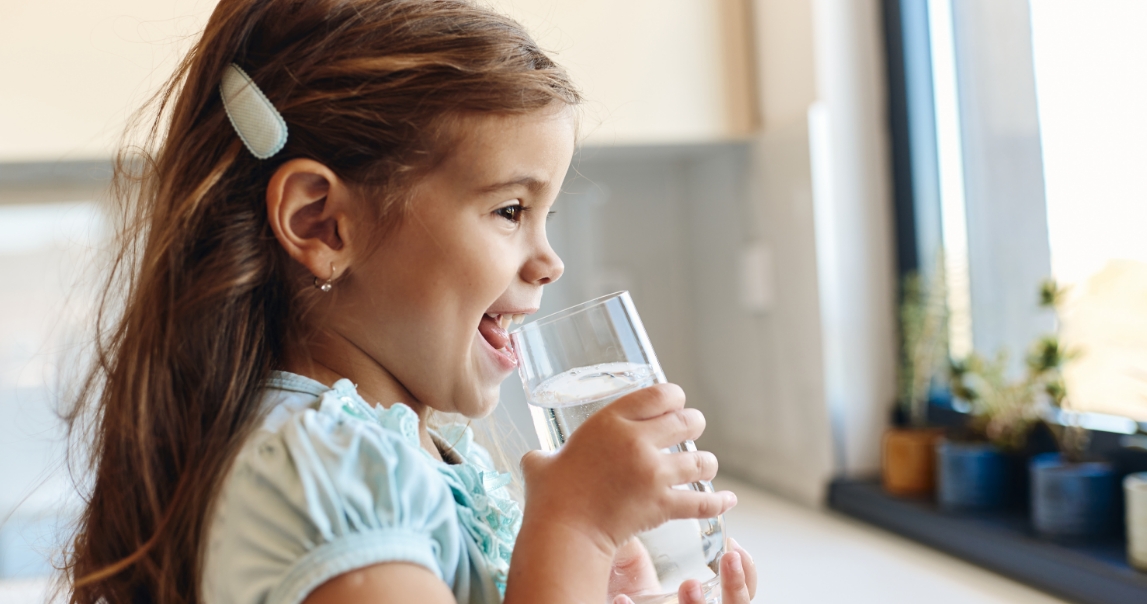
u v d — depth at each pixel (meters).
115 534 0.55
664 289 2.21
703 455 0.54
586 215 2.17
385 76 0.54
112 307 0.69
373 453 0.47
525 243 0.57
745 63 1.77
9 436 1.70
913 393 1.59
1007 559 1.21
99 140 1.43
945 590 1.17
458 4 0.59
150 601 0.53
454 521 0.50
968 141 1.55
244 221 0.55
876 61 1.69
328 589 0.43
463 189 0.54
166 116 0.80
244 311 0.55
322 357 0.56
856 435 1.68
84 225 1.71
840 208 1.67
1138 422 1.22
